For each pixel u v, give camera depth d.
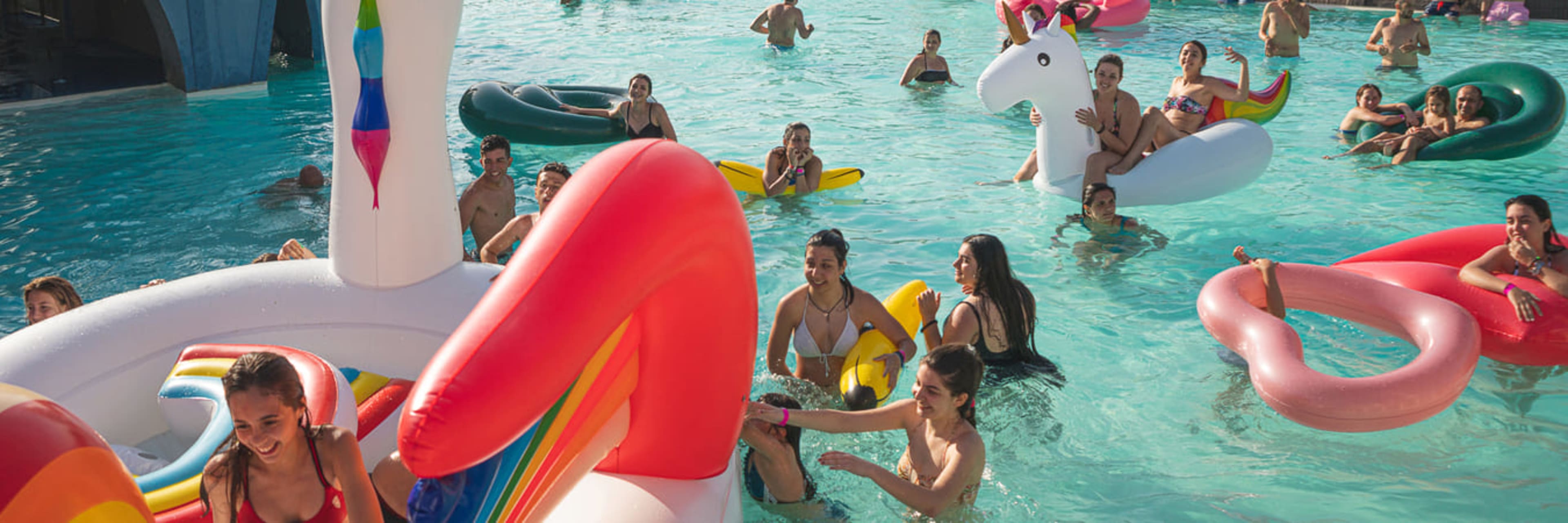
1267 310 4.71
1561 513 3.50
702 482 2.90
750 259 2.70
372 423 3.64
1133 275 5.79
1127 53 13.77
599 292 2.13
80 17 13.59
